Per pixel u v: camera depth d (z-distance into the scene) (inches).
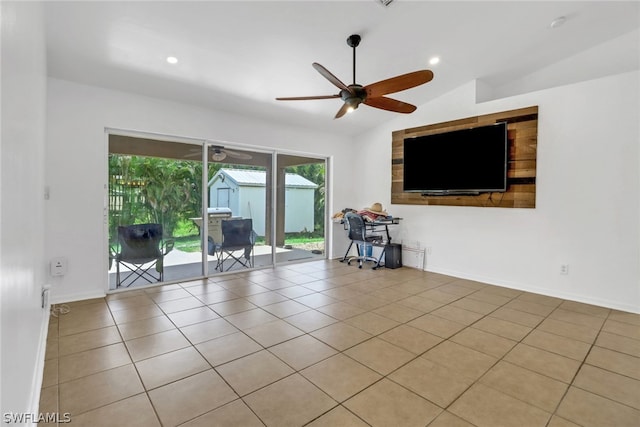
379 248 228.4
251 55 128.9
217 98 163.5
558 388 77.0
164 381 79.0
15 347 47.1
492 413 68.1
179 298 142.0
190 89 151.9
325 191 237.8
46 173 127.5
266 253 206.1
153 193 160.2
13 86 46.9
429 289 158.2
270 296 146.0
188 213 172.1
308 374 82.6
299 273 191.2
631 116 127.0
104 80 137.1
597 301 136.0
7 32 42.0
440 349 96.3
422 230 200.2
